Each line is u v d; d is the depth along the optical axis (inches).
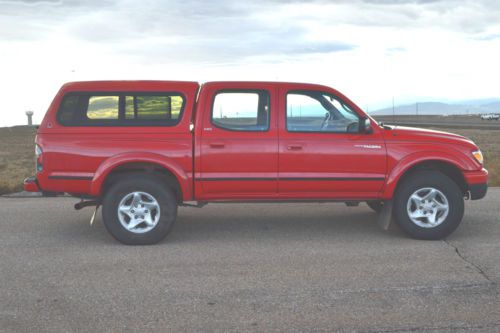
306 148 245.6
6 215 320.2
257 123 246.8
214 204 357.7
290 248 238.1
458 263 211.9
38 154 241.3
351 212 327.6
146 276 196.2
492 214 317.4
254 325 149.3
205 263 213.6
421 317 154.7
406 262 213.8
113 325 149.6
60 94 242.7
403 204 250.4
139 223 243.6
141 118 243.6
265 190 247.8
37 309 162.2
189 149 242.1
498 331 144.6
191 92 245.9
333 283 186.5
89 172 239.6
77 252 232.1
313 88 249.4
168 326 148.8
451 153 251.3
